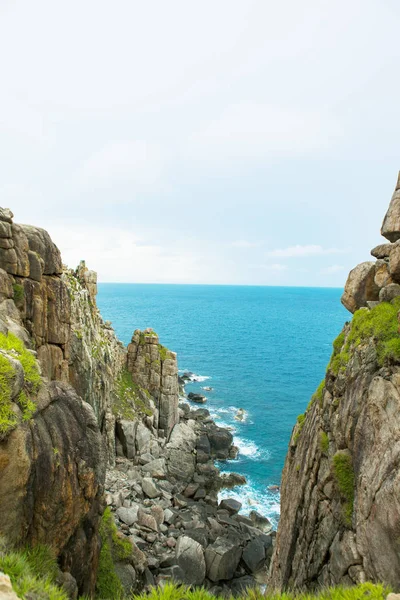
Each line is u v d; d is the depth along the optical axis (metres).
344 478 16.06
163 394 58.75
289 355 153.12
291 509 21.30
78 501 13.80
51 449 12.77
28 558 11.42
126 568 23.45
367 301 18.55
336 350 20.16
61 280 25.77
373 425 14.76
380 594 9.86
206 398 92.38
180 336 199.88
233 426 74.06
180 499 42.41
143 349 60.06
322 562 16.78
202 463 53.12
